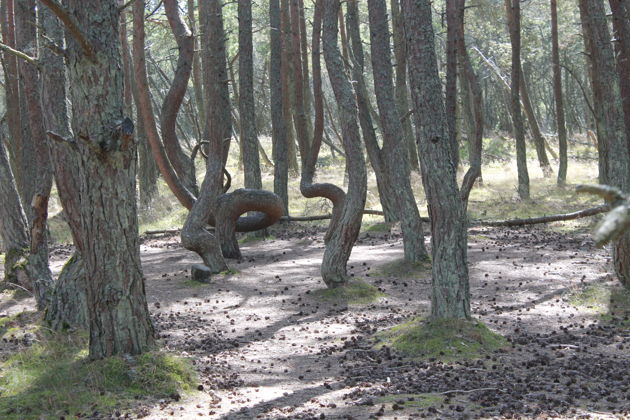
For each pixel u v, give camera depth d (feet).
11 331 29.50
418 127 29.43
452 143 38.91
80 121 23.06
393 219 67.87
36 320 31.01
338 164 128.36
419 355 27.17
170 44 114.11
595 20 38.55
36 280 35.78
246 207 54.08
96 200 23.73
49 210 89.61
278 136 71.82
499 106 197.77
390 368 25.67
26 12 36.01
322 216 72.13
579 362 25.64
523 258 50.24
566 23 130.41
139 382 22.75
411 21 28.99
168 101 53.57
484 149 142.51
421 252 47.26
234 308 38.22
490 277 44.16
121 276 24.09
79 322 29.60
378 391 22.34
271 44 71.36
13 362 25.26
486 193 88.94
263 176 103.71
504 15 105.50
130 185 24.07
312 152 49.26
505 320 33.55
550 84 185.57
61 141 23.45
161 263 53.11
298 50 73.20
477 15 100.17
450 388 22.50
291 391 23.18
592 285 39.24
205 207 47.65
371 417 19.42
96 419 20.20
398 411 20.03
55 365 24.54
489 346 27.71
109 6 23.08
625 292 37.19
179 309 38.11
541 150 103.55
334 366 26.58
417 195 84.48
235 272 47.03
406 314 35.83
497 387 22.40
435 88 28.99
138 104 87.92
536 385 22.66
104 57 22.85
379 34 47.75
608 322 32.83
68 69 23.13
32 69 35.68
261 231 64.75
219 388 23.65
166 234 71.46
